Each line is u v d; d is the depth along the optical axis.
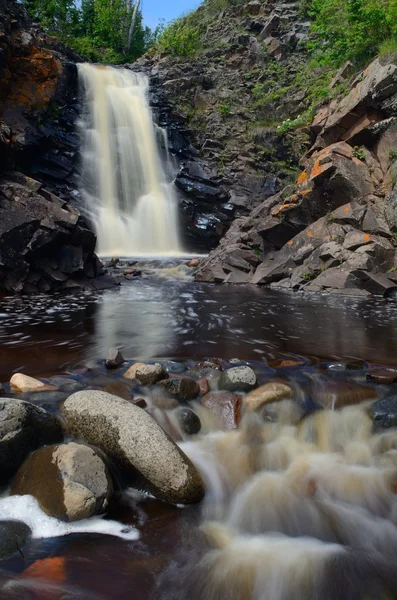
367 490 3.78
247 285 12.21
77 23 35.75
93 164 20.95
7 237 9.66
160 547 3.07
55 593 2.65
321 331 7.09
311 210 12.88
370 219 11.72
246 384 4.53
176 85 25.62
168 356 5.64
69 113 21.27
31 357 5.54
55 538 3.05
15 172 10.95
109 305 8.93
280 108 23.41
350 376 4.98
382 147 12.86
